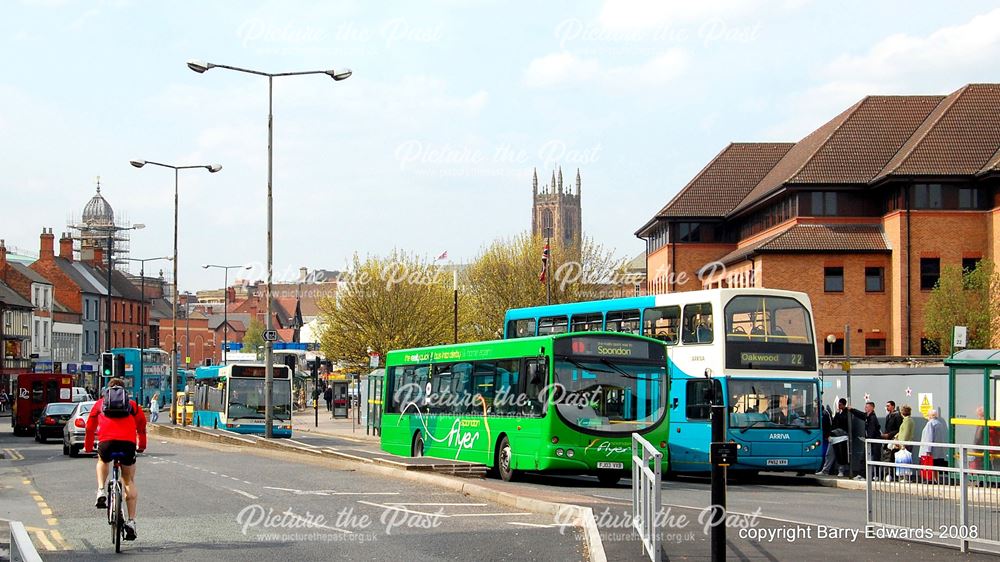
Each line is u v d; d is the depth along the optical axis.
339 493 20.67
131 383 82.75
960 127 63.62
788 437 27.41
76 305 116.81
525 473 28.52
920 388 30.05
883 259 63.81
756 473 30.92
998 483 13.18
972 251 61.44
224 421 50.50
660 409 24.70
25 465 31.00
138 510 17.72
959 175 60.94
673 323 28.55
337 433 55.47
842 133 68.25
